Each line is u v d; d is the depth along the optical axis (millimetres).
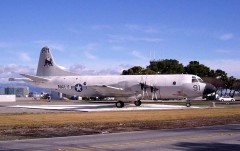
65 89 52219
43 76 54312
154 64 100375
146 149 13070
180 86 46031
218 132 19016
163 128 21938
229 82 107688
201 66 100000
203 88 45500
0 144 14867
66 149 13156
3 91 145625
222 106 51219
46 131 20156
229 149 12969
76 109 43438
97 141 15570
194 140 15633
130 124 24484
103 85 47156
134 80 48438
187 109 42562
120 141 15484
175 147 13562
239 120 27406
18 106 51625
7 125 23875
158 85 46906
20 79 54688
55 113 36188
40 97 112375
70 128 21781
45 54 54438
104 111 39500
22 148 13609
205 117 30547
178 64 99312
